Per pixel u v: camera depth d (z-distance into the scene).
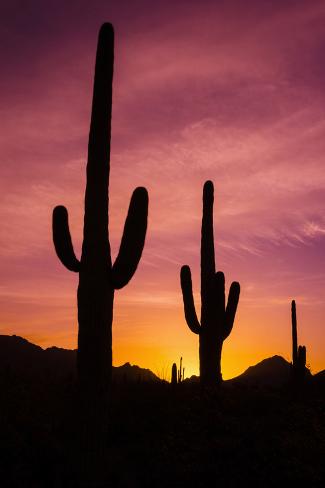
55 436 11.51
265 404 15.44
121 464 10.91
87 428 10.34
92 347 10.62
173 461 11.01
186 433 12.72
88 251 10.99
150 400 15.55
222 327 16.84
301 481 10.43
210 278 17.38
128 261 10.61
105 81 11.70
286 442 12.12
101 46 11.84
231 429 12.90
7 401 13.94
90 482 9.65
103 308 10.80
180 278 17.16
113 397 17.12
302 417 14.12
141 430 12.95
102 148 11.43
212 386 16.34
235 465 10.82
